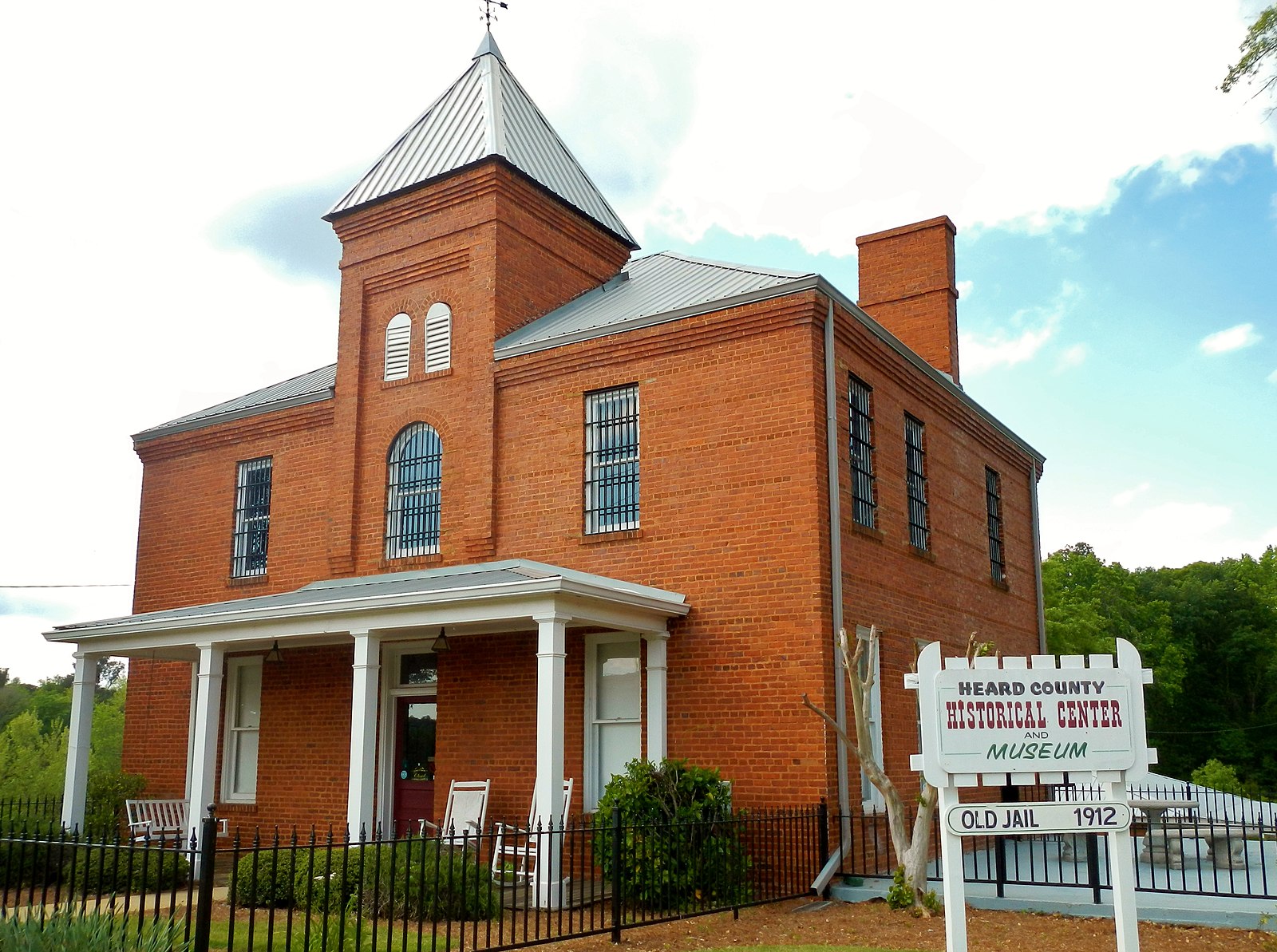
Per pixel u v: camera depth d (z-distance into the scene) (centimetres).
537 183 1847
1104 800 788
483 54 2042
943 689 791
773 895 1295
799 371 1425
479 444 1684
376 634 1398
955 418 1925
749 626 1402
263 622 1470
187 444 2095
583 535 1557
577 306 1852
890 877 1249
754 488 1432
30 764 4316
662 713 1420
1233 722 5597
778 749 1350
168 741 1984
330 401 1892
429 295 1816
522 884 1312
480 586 1277
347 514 1811
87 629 1661
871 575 1514
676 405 1516
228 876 1445
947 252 2161
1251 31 1196
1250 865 1544
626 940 1014
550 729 1213
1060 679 798
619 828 1035
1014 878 1364
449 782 1578
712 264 1877
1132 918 766
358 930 805
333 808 1714
